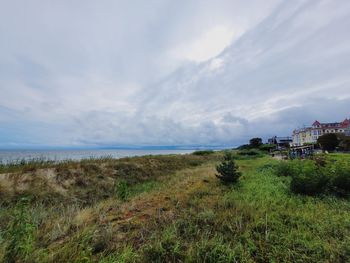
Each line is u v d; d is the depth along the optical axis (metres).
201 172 11.92
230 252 2.95
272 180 8.43
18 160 9.73
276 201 5.28
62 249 2.83
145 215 4.55
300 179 6.23
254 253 3.11
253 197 5.68
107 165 11.81
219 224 3.95
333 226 3.75
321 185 6.05
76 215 4.48
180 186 7.80
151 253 3.00
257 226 3.77
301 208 4.82
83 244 3.07
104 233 3.50
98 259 2.84
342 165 6.58
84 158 12.80
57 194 7.73
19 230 2.81
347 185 5.91
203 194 6.20
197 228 3.78
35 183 7.74
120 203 5.92
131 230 3.83
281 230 3.64
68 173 9.23
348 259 2.77
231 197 5.60
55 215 4.62
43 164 9.88
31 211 4.58
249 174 10.23
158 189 8.05
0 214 4.38
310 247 3.07
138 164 13.88
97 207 5.29
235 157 26.03
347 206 4.98
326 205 5.07
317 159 9.01
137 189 9.36
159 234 3.55
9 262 2.48
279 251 3.03
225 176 7.77
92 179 9.73
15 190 7.00
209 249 3.07
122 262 2.71
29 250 2.66
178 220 4.03
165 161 17.72
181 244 3.22
